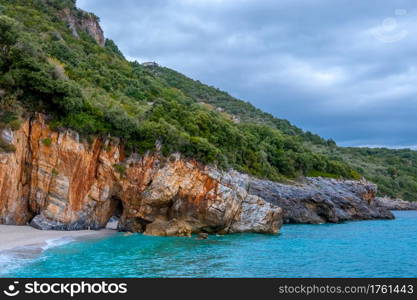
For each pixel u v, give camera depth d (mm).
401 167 161000
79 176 34469
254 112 167500
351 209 71438
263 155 73750
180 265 22781
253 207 43281
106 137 36438
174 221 37875
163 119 46156
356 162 148625
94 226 36812
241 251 28984
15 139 31156
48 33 61250
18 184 32094
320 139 176875
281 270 22641
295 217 61531
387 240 38688
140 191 38156
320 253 29281
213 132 58375
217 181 40281
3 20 33344
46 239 28375
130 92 63375
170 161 38781
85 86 47906
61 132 33250
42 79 32031
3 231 28969
